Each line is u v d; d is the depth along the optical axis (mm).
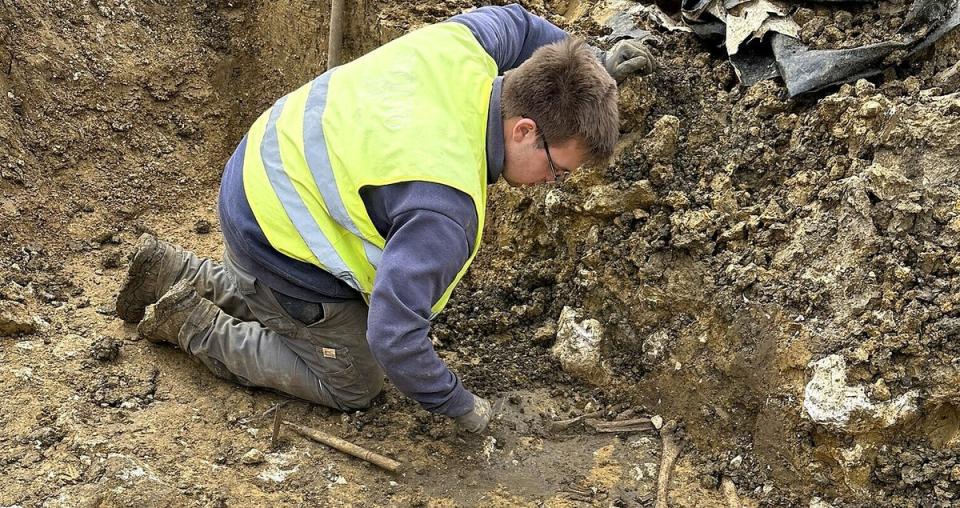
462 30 2186
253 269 2250
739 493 2350
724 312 2469
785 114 2682
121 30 3967
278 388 2547
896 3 2705
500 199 3148
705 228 2586
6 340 2682
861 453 2156
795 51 2697
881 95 2443
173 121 3992
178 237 3586
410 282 1853
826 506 2223
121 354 2699
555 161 2018
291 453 2371
